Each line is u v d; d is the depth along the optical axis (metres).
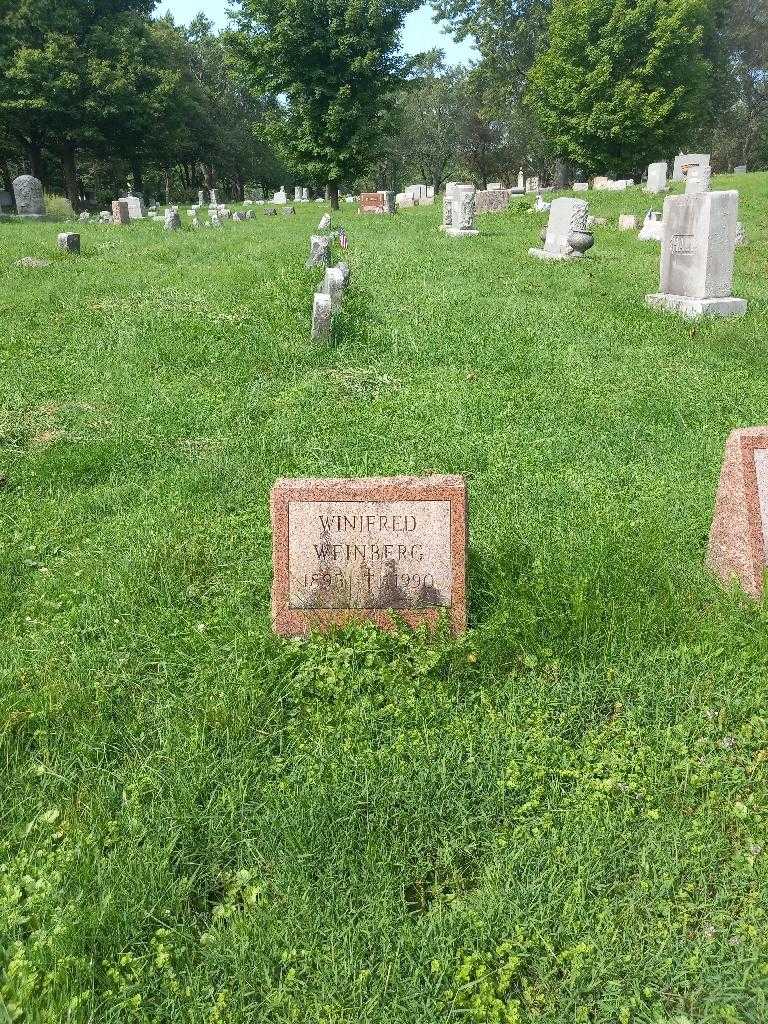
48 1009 2.47
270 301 11.87
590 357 9.87
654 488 6.29
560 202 18.09
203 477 6.40
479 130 76.19
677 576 4.91
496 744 3.59
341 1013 2.54
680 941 2.76
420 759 3.52
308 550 4.37
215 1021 2.52
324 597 4.38
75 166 55.75
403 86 39.19
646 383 8.88
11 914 2.78
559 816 3.27
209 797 3.34
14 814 3.23
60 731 3.61
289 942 2.75
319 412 7.93
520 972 2.69
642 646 4.22
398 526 4.34
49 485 6.31
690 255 12.82
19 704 3.77
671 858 3.05
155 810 3.23
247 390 8.59
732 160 78.62
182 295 12.49
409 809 3.29
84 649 4.21
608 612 4.40
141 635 4.32
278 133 39.88
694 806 3.34
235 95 70.56
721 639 4.27
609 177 48.94
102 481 6.46
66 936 2.68
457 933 2.79
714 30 49.25
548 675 4.09
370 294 12.48
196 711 3.78
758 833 3.20
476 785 3.38
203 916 2.88
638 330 11.36
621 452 7.12
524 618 4.33
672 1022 2.52
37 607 4.65
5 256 16.83
